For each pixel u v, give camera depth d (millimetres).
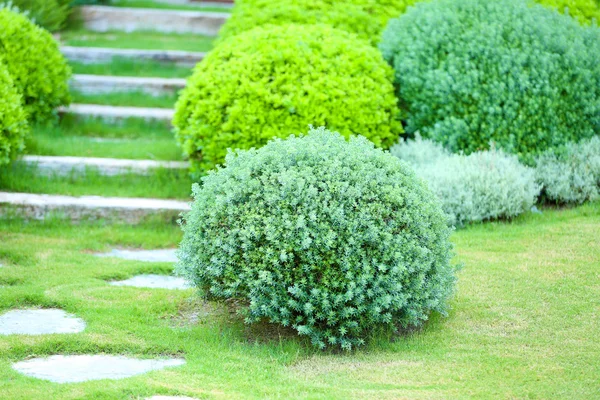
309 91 7039
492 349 4449
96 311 4969
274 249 4461
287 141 4910
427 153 7293
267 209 4512
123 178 7547
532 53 7250
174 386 3885
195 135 7141
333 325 4582
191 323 4922
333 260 4414
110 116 8812
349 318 4500
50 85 8453
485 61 7301
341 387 4004
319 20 8648
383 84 7484
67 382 3941
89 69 9742
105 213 6902
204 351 4422
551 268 5574
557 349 4395
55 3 10562
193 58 9969
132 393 3785
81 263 5941
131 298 5227
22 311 4988
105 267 5855
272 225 4453
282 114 7008
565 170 7074
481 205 6719
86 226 6875
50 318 4879
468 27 7582
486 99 7234
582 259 5699
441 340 4602
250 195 4562
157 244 6594
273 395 3875
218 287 4660
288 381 4074
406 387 3990
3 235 6527
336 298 4398
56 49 8781
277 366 4270
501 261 5781
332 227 4434
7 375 3982
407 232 4531
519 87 7152
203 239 4633
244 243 4473
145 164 7609
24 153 7727
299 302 4504
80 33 11008
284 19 8664
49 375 4051
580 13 8453
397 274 4449
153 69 9922
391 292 4453
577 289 5199
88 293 5277
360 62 7441
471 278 5473
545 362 4242
